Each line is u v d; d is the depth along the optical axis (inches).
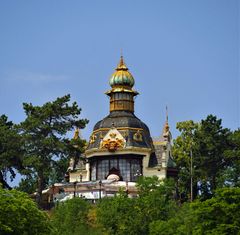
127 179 4655.5
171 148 4926.2
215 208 2874.0
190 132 4911.4
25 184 4569.4
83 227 3157.0
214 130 4680.1
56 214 3346.5
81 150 4232.3
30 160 3954.2
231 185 4640.8
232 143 4653.1
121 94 4995.1
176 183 4709.6
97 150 4741.6
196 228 2896.2
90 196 4156.0
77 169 4936.0
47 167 4030.5
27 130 4131.4
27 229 2726.4
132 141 4724.4
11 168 4210.1
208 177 4662.9
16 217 2664.9
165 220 3275.1
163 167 4699.8
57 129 4160.9
